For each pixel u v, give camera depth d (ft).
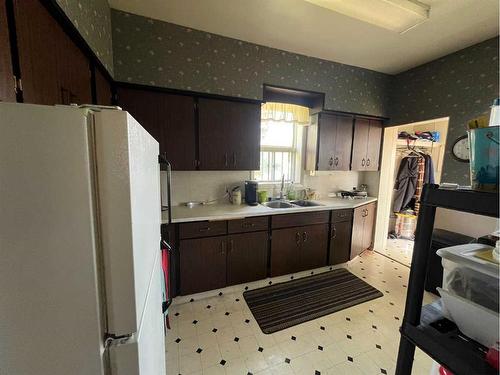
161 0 5.91
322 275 9.26
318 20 6.65
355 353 5.55
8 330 1.32
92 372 1.47
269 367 5.16
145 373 1.91
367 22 6.47
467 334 2.06
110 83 6.21
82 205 1.33
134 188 1.56
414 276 2.23
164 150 7.14
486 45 7.41
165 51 6.89
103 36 5.43
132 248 1.49
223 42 7.55
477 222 7.54
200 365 5.18
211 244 7.42
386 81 10.59
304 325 6.44
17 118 1.19
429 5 5.84
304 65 8.85
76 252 1.35
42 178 1.26
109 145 1.36
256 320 6.62
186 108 7.30
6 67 2.16
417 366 5.24
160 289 3.44
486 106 7.45
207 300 7.54
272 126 10.26
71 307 1.38
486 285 1.94
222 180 9.10
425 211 2.15
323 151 9.86
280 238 8.45
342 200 10.73
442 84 8.66
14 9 2.28
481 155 1.80
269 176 10.46
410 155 13.37
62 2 3.21
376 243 11.91
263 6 6.09
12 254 1.27
